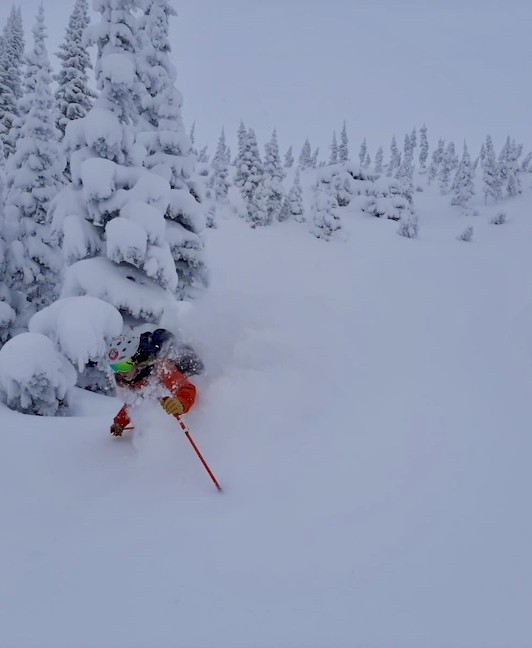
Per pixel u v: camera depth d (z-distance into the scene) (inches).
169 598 87.8
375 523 106.7
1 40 1202.0
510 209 2487.7
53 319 352.5
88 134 481.4
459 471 124.0
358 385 185.3
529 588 83.9
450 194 3206.2
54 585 93.9
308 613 82.0
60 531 116.0
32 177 625.3
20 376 296.0
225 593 88.4
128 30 513.7
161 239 480.4
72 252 474.9
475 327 350.3
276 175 1941.4
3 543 110.7
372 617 80.1
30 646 77.1
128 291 470.6
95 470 153.5
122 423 177.5
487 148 2773.1
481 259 1446.9
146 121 652.7
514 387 184.5
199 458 141.2
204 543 105.5
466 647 73.0
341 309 298.7
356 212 2267.5
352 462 133.0
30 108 647.8
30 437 187.8
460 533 100.6
